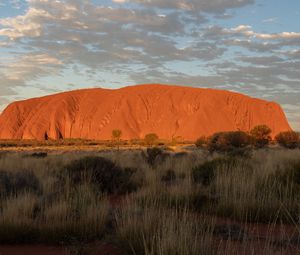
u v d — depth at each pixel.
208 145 35.66
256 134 45.19
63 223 6.79
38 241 6.56
